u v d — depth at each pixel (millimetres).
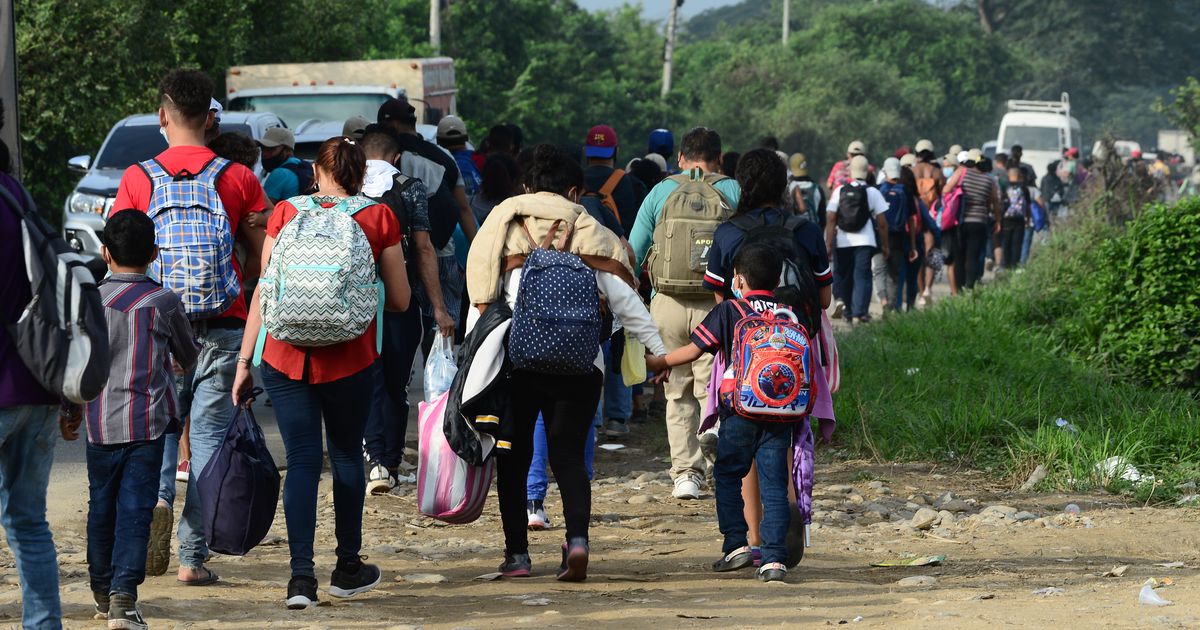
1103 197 37406
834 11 185875
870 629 11383
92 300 10359
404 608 13156
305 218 12719
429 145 21219
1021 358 28234
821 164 156750
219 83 57688
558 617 12391
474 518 14742
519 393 14266
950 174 54938
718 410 14703
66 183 46250
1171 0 196000
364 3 67375
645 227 19344
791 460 14945
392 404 20031
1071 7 193375
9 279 10094
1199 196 27844
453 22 123188
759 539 15680
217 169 13922
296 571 12875
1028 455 22031
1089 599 12461
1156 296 26984
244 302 14258
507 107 122188
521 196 14469
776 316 14203
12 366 10133
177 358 12539
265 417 25594
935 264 42375
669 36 155375
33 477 10547
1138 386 26547
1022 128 108188
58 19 44375
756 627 11711
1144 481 20672
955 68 179125
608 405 24844
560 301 13586
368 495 20047
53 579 10648
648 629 11750
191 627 11953
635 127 145000
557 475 14336
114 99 46406
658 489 21109
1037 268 34438
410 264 19484
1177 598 12266
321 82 47875
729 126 156625
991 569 15148
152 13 48375
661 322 19359
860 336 31438
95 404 11906
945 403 24906
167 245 13508
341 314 12422
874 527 18359
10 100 22281
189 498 13945
